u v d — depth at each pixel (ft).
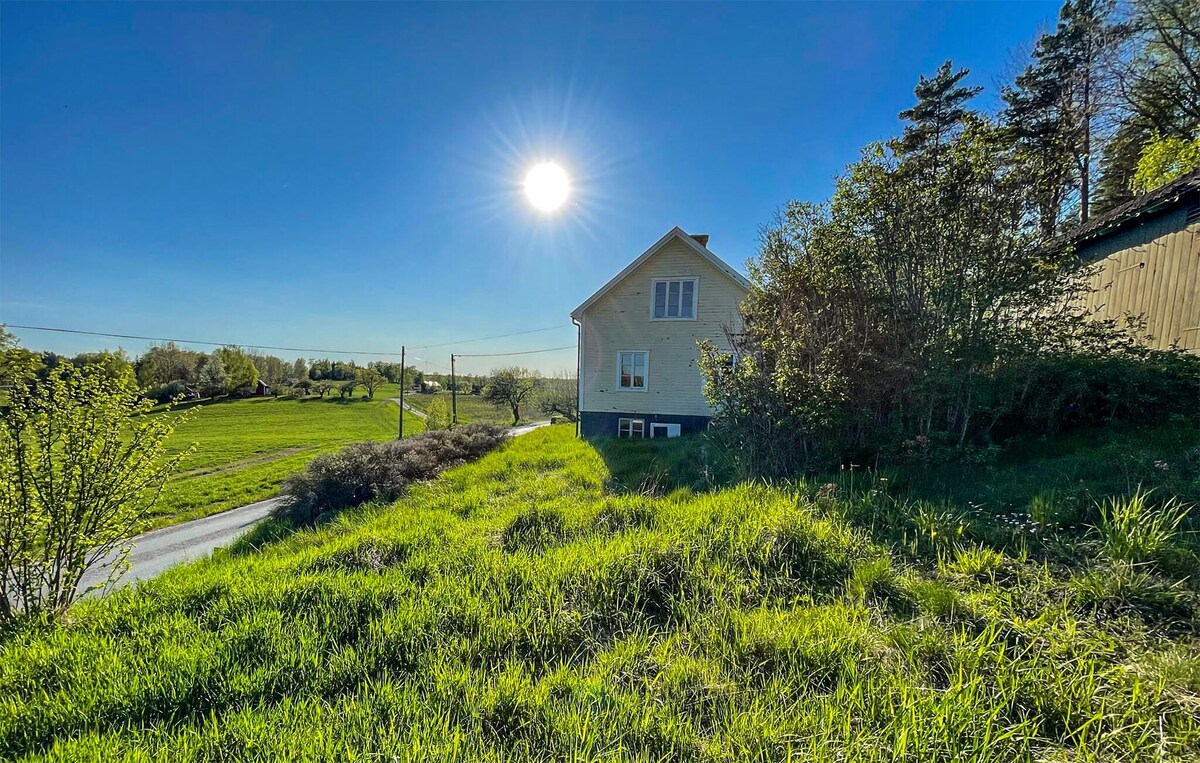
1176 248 22.31
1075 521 11.33
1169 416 15.62
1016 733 5.91
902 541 11.76
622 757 6.06
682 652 8.50
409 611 10.27
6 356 15.33
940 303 17.31
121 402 17.16
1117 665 6.89
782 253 23.16
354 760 6.18
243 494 49.11
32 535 15.24
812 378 19.16
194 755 6.66
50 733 7.70
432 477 36.45
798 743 6.12
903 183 17.79
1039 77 63.57
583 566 11.68
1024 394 17.15
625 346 54.13
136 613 12.17
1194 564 8.80
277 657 8.97
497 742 6.56
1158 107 53.21
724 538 12.51
